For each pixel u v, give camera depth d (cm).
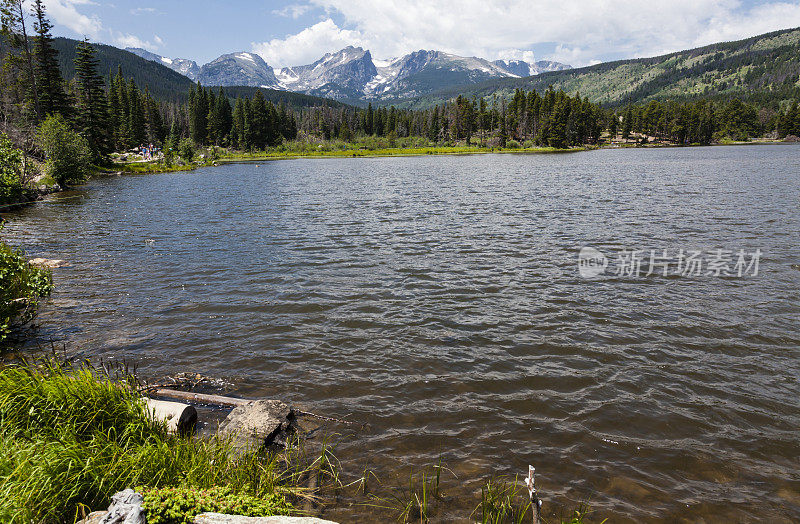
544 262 1784
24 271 1260
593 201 3416
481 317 1250
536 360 998
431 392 870
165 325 1199
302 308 1329
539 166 8038
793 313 1227
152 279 1611
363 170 8012
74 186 5222
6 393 635
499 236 2264
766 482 629
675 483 627
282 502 553
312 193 4372
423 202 3572
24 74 6969
